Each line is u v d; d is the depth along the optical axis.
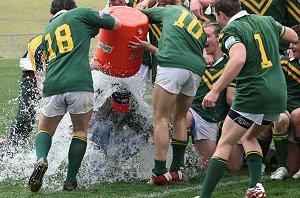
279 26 19.34
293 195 20.11
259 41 18.36
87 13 20.75
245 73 18.22
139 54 22.11
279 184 21.70
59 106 20.36
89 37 20.84
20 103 24.98
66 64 20.27
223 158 18.25
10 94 46.69
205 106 17.98
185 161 24.08
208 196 18.33
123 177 22.78
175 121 22.16
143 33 21.86
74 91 20.09
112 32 21.47
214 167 18.17
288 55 23.44
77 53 20.42
